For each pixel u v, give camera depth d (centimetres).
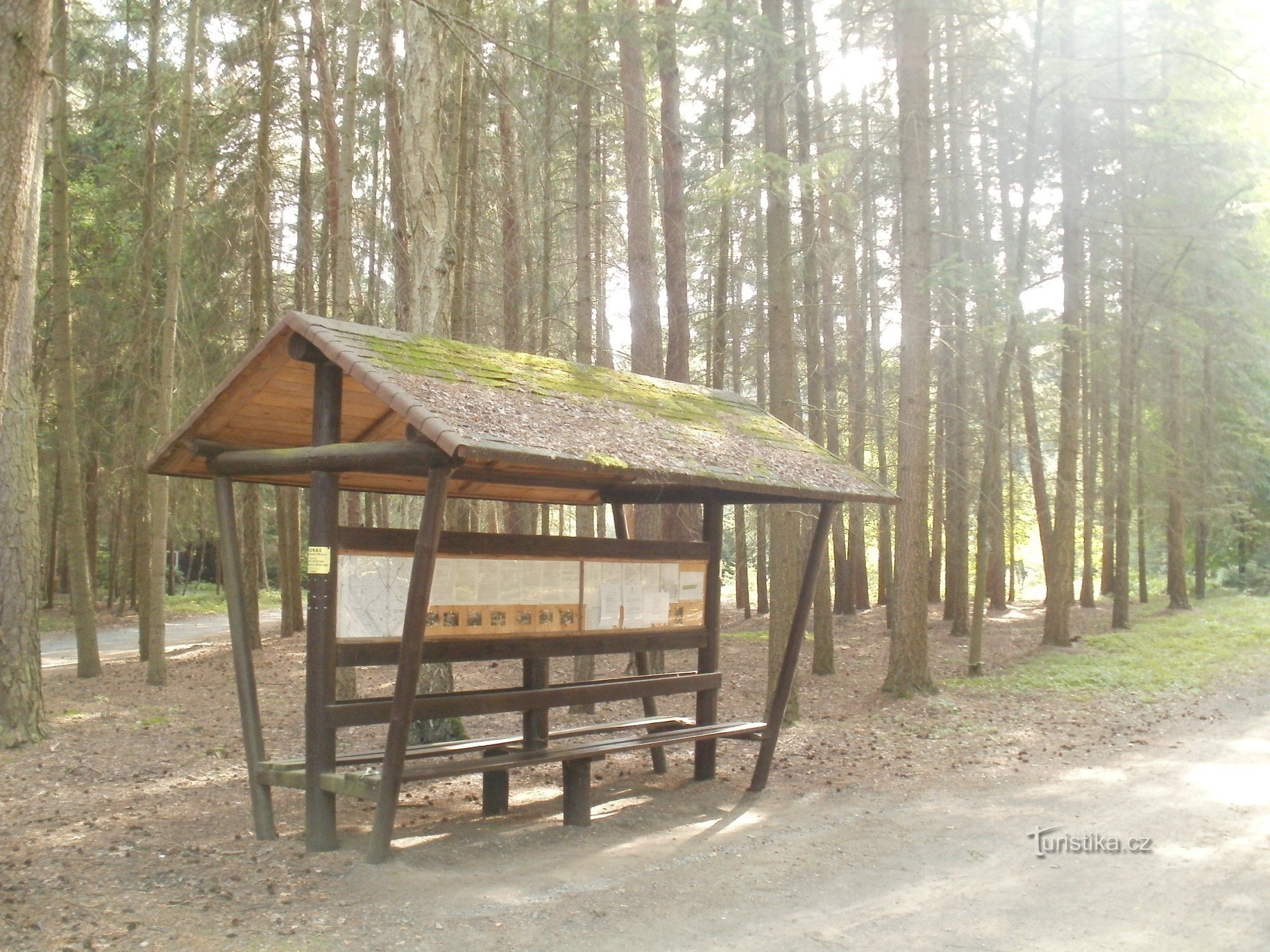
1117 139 1895
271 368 662
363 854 650
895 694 1436
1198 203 1922
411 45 1056
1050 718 1235
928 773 945
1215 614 2570
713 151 1933
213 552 4747
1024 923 541
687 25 1323
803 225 1802
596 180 2105
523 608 732
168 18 1680
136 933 511
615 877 621
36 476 1110
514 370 729
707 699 905
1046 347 2170
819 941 516
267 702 1398
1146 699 1359
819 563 877
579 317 1490
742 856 672
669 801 837
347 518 2072
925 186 1500
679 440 739
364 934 514
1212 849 675
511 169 1758
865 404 2223
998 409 1616
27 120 477
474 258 1759
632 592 818
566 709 1362
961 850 685
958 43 1756
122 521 3222
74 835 711
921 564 1459
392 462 600
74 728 1162
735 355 2023
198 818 762
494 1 1352
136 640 2498
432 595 681
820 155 1309
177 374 1800
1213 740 1069
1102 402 2419
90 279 1873
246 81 1744
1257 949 502
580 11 1367
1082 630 2317
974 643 1642
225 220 1750
